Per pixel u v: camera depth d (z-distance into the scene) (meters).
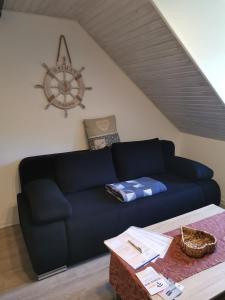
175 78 2.57
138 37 2.32
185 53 2.11
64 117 2.84
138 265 1.47
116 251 1.59
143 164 2.91
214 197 2.74
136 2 1.92
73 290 1.87
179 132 3.71
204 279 1.37
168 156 3.15
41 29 2.57
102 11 2.28
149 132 3.47
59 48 2.69
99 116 3.06
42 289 1.88
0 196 2.65
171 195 2.49
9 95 2.53
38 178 2.53
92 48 2.87
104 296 1.81
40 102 2.69
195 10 2.00
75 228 2.02
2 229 2.67
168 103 3.17
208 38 2.11
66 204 2.03
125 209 2.24
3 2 2.03
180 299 1.25
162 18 1.91
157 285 1.32
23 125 2.65
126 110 3.23
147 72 2.79
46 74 2.67
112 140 2.99
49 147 2.82
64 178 2.51
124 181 2.75
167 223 1.91
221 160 3.13
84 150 2.90
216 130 3.02
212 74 2.22
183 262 1.50
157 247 1.62
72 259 2.06
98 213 2.15
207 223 1.89
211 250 1.56
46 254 1.92
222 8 2.09
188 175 2.81
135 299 1.42
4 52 2.45
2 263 2.16
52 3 2.27
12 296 1.82
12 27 2.44
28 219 2.04
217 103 2.50
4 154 2.61
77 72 2.83
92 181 2.60
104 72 2.99
